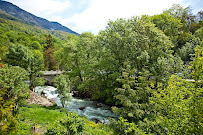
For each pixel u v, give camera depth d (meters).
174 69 21.33
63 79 21.38
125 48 23.58
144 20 29.14
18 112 15.17
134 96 15.16
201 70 7.05
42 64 30.05
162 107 9.79
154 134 9.68
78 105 25.19
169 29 41.47
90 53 33.97
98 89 27.91
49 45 89.31
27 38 93.75
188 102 7.59
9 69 15.25
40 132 12.07
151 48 25.06
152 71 19.69
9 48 27.88
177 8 46.56
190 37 40.59
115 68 25.25
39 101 23.44
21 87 15.55
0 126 5.52
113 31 25.77
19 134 10.33
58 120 10.74
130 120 15.15
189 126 6.93
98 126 15.32
